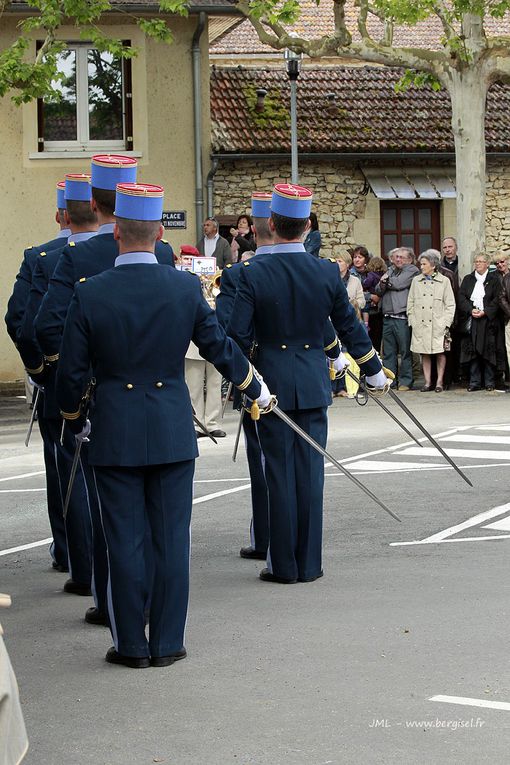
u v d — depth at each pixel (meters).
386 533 11.54
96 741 6.27
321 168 31.33
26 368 9.67
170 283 7.59
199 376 18.61
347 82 33.50
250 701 6.82
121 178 8.66
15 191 29.48
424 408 22.36
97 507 8.60
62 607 9.30
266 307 9.57
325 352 9.94
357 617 8.55
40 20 25.69
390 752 5.96
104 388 7.57
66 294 8.66
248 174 30.88
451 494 13.47
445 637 7.96
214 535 11.81
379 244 31.77
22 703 6.94
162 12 29.44
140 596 7.62
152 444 7.49
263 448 9.73
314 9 38.06
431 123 32.12
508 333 24.25
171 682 7.25
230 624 8.50
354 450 17.16
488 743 6.05
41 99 29.47
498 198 32.47
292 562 9.72
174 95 29.89
